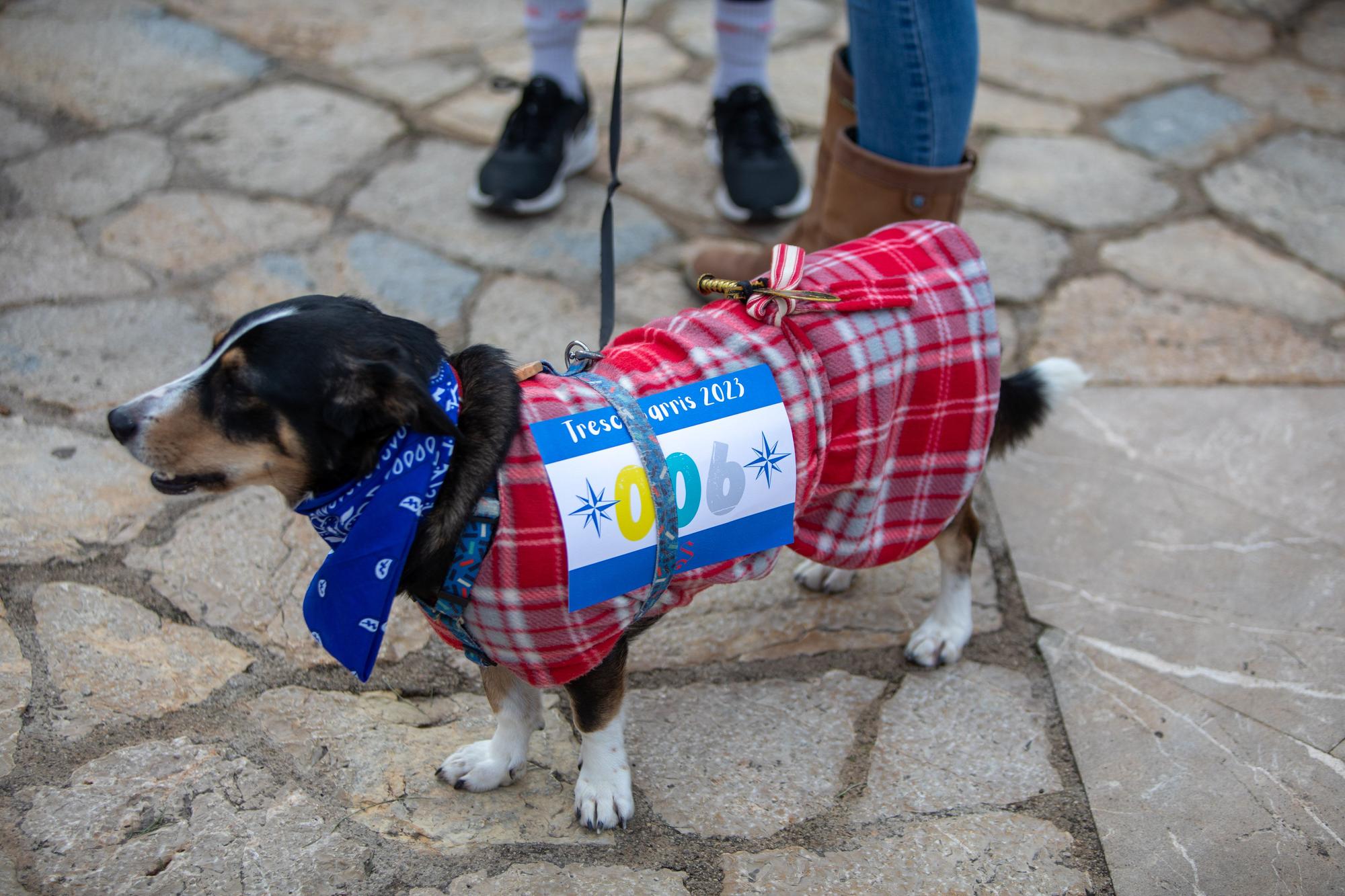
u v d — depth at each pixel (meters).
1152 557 2.57
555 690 2.28
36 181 3.54
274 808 1.97
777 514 1.78
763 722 2.21
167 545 2.45
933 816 2.03
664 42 4.64
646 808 2.03
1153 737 2.18
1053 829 2.01
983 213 3.71
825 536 1.95
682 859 1.94
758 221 3.61
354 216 3.53
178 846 1.89
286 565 2.44
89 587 2.34
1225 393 3.05
